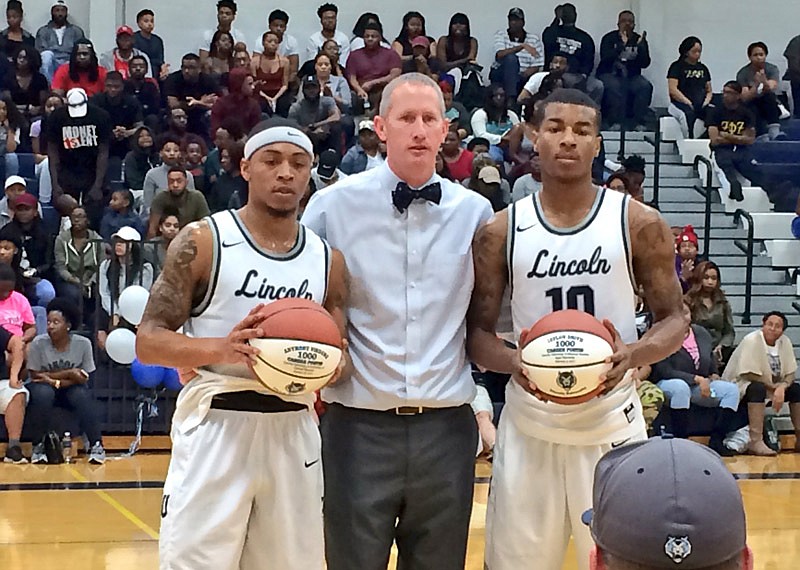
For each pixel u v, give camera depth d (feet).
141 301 25.67
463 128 39.68
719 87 47.91
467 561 17.44
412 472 11.48
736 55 47.67
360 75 42.04
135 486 23.97
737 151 41.47
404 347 11.45
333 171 33.04
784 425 33.22
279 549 10.62
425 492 11.54
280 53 44.24
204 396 10.58
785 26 47.88
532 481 11.33
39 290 30.91
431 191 11.53
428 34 46.85
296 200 10.72
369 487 11.45
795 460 30.01
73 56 40.19
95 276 30.99
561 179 11.24
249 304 10.64
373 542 11.46
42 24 44.55
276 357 10.00
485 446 26.55
